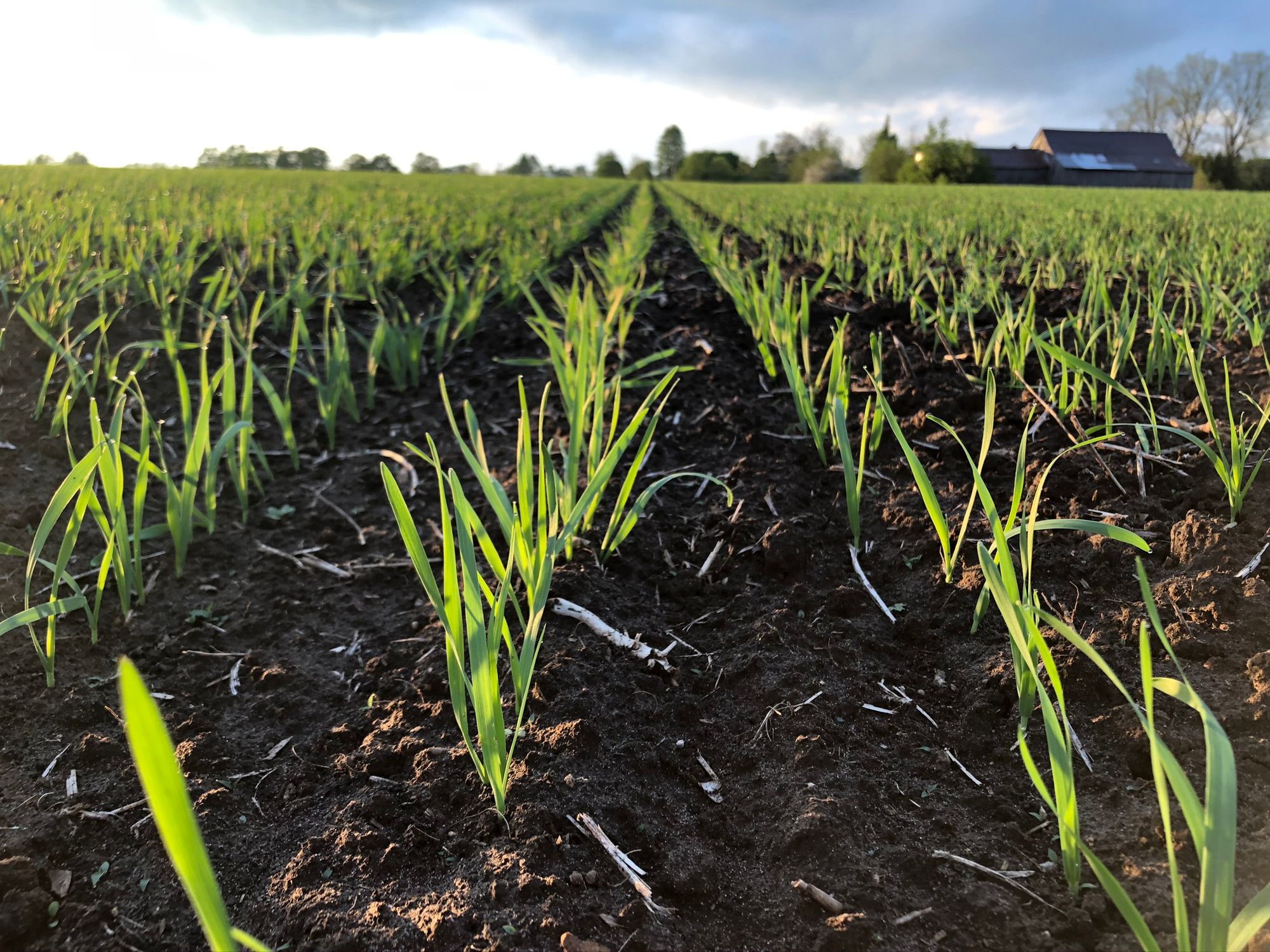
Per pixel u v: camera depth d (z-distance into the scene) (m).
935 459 0.44
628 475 0.36
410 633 0.34
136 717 0.12
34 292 0.56
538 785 0.26
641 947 0.22
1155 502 0.37
